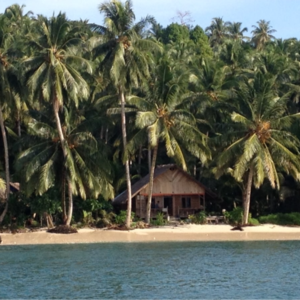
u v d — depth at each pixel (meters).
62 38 47.88
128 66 49.09
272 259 38.56
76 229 50.66
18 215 52.19
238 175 48.62
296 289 29.77
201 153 51.22
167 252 41.62
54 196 51.16
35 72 46.31
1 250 42.81
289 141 51.59
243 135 51.41
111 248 43.66
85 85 48.00
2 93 49.84
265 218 57.06
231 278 32.44
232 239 48.53
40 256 39.88
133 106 53.12
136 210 58.50
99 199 54.66
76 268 35.34
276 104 50.81
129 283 31.14
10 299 27.80
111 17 49.59
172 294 28.69
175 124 50.34
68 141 49.16
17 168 48.09
